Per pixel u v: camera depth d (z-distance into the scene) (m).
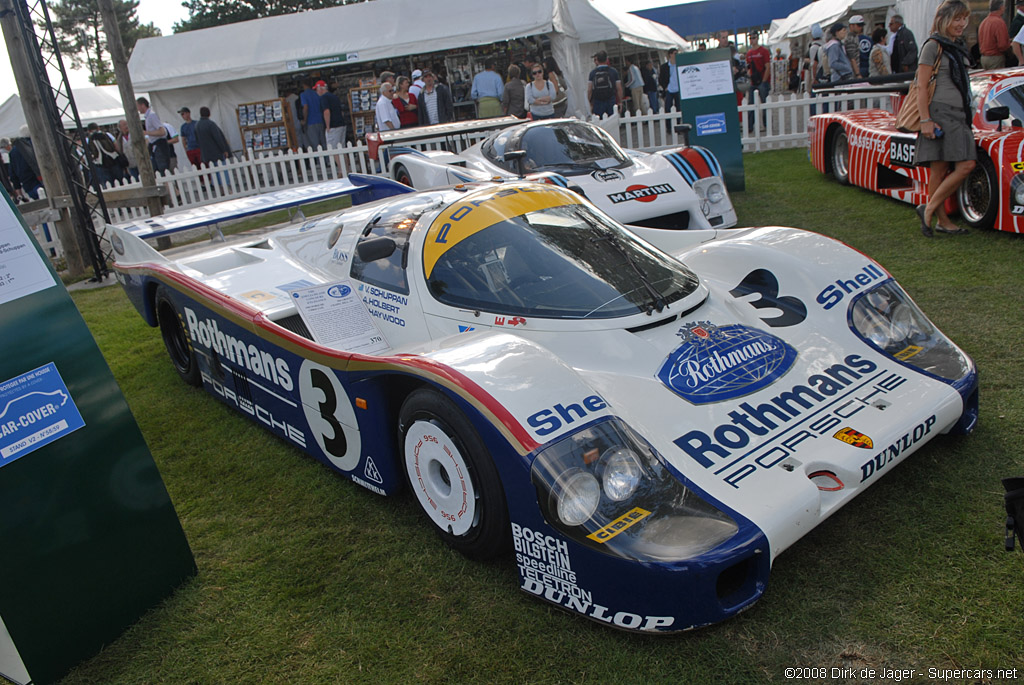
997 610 1.99
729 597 1.96
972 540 2.26
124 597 2.33
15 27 7.52
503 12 13.30
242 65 14.21
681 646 1.98
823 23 17.41
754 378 2.47
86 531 2.22
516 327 2.67
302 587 2.43
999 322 3.90
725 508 1.97
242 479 3.25
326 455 3.08
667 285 2.83
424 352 2.43
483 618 2.19
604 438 2.05
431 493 2.50
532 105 11.32
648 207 5.57
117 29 9.00
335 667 2.06
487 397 2.13
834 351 2.66
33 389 2.11
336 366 2.74
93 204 9.52
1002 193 5.19
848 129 7.29
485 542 2.30
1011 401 3.06
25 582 2.09
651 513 1.97
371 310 3.24
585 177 6.00
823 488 2.13
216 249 4.56
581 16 15.96
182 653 2.20
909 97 5.52
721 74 7.98
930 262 5.03
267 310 3.37
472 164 6.99
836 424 2.30
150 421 4.02
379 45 13.67
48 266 2.20
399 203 3.56
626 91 17.89
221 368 3.75
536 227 2.98
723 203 6.15
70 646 2.19
